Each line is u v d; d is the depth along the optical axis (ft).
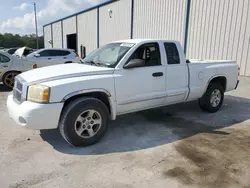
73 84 11.32
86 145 12.05
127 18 54.85
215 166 10.16
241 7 30.94
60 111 11.02
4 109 18.75
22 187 8.61
